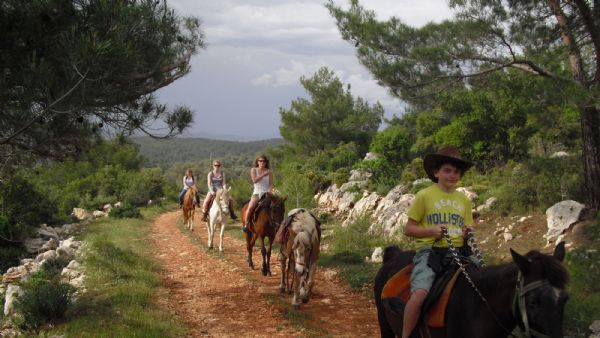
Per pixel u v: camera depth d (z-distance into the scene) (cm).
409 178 2252
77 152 999
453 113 2117
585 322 696
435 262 426
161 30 893
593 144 1230
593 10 1163
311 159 3719
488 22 1212
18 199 2177
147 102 965
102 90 783
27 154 968
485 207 1492
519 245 1221
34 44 799
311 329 843
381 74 1368
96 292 1054
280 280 1213
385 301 462
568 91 957
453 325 397
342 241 1588
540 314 325
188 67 1024
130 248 1655
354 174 2752
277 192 2309
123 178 4275
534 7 1245
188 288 1152
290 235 959
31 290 940
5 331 859
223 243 1830
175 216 3164
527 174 1440
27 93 711
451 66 1312
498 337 379
